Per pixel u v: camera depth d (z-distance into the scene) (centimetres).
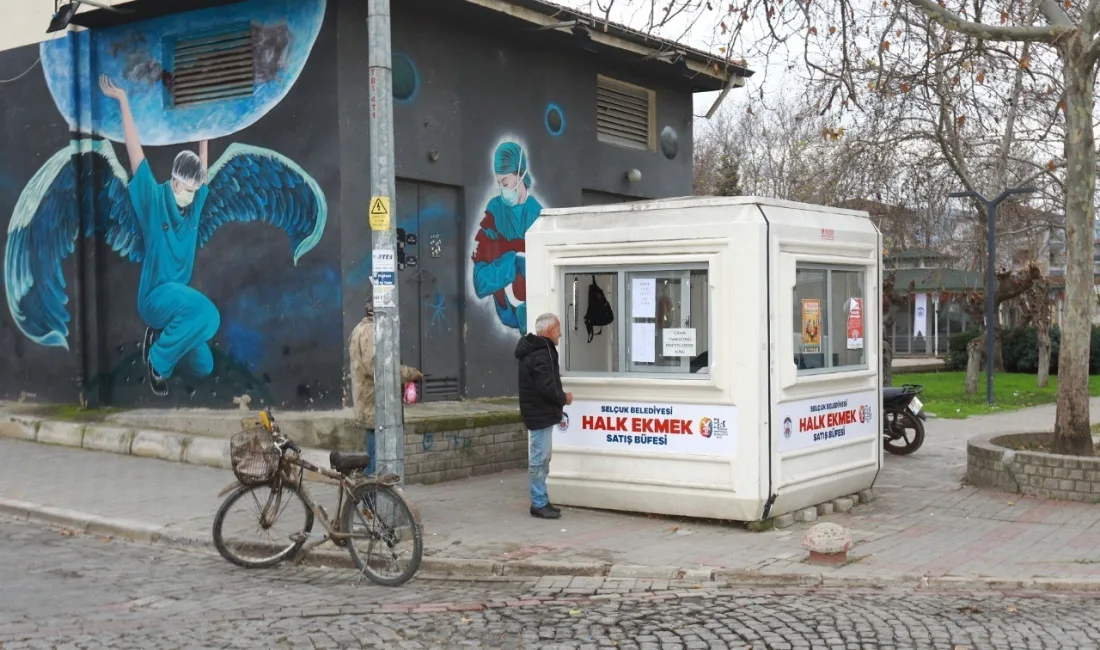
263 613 658
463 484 1116
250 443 792
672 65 1586
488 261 1352
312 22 1177
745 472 874
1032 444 1170
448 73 1291
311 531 818
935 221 2223
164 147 1291
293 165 1190
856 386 998
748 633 603
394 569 741
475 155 1331
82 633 611
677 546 828
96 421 1303
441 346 1297
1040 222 2558
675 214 912
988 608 661
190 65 1280
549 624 629
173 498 1009
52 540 892
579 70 1510
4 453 1259
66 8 1283
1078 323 1066
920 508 990
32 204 1409
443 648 581
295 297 1189
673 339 920
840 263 974
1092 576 730
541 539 851
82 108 1356
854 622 624
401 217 1247
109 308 1355
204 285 1260
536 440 932
